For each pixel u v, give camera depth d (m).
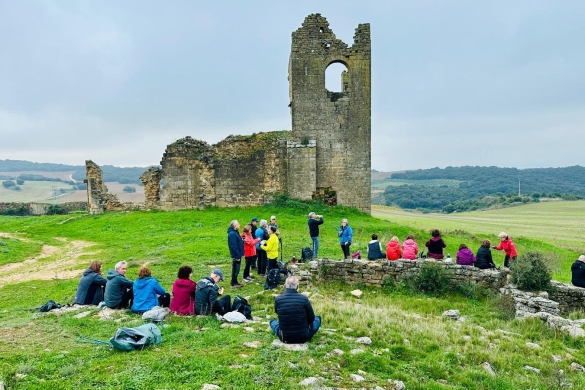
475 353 10.34
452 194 136.12
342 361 8.97
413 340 10.89
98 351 9.12
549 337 12.36
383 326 11.64
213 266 19.86
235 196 38.16
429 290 16.77
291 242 24.95
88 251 25.97
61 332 10.56
